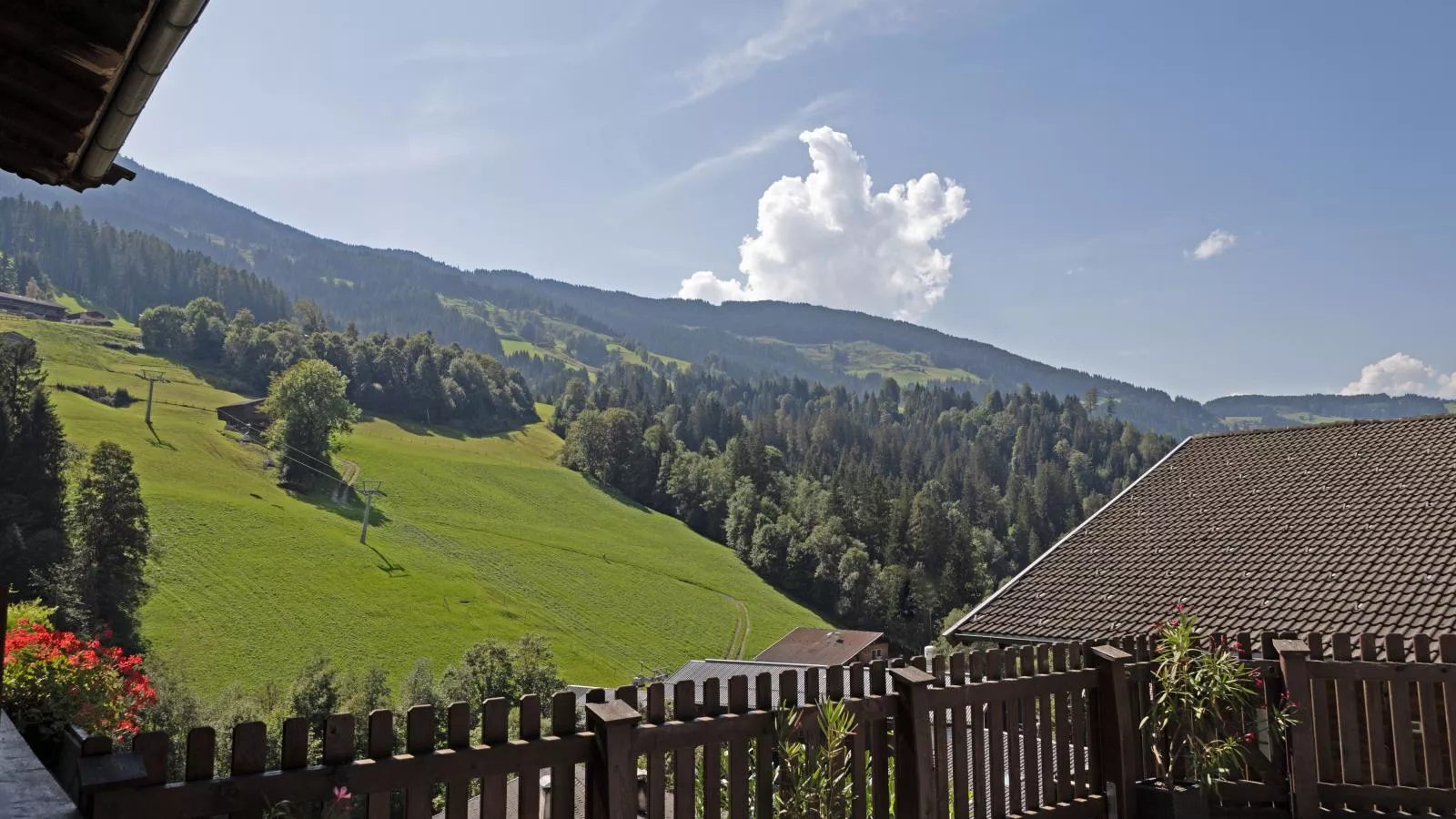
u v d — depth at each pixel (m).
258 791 2.77
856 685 4.42
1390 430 19.56
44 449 61.50
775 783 4.01
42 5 3.09
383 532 87.12
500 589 79.88
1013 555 139.62
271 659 57.38
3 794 2.72
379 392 156.00
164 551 66.00
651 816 3.58
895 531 117.81
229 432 107.69
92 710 5.70
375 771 2.99
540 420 182.00
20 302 170.75
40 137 4.31
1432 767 5.49
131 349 151.38
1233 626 15.37
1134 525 19.72
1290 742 5.57
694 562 106.06
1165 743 5.75
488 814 3.22
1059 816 5.18
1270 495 18.91
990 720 4.92
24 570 53.25
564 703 3.48
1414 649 5.95
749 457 138.00
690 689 3.81
